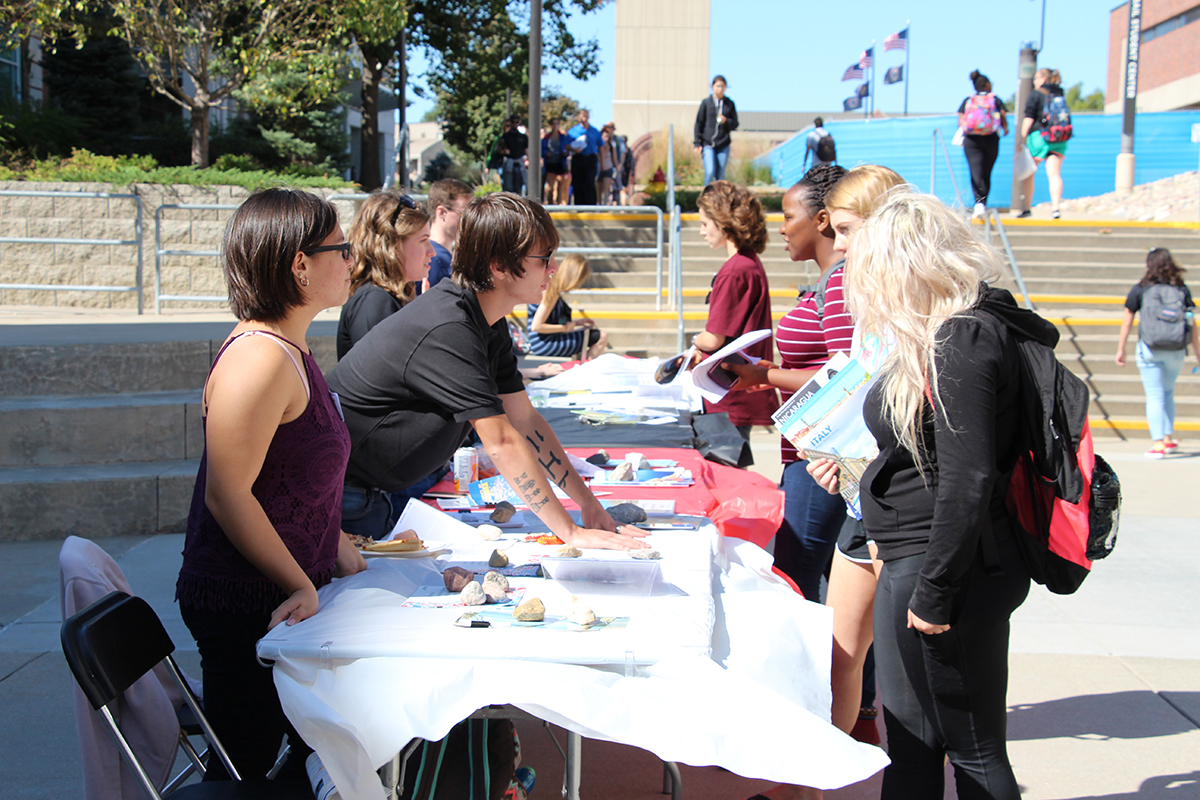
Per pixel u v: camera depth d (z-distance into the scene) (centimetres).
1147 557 512
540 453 246
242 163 1472
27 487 523
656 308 1029
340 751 158
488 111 2925
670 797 276
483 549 233
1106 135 1748
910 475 196
